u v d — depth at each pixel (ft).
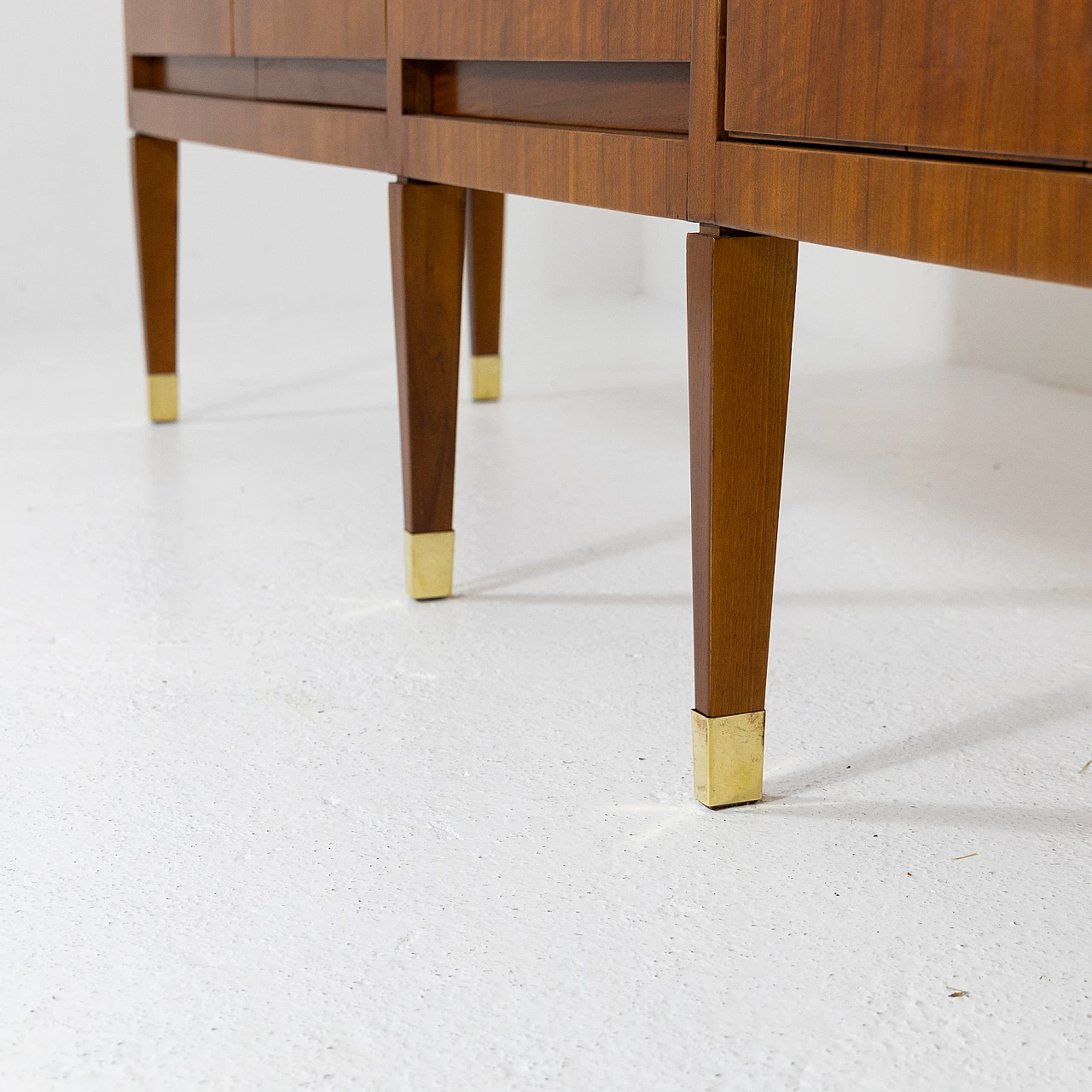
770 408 2.58
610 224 10.91
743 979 2.18
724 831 2.66
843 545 4.51
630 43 2.72
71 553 4.50
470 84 3.45
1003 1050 1.99
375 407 6.86
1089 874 2.48
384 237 10.31
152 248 6.18
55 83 9.20
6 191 9.24
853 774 2.90
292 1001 2.14
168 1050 2.02
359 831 2.68
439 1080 1.95
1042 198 1.86
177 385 6.45
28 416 6.63
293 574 4.28
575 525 4.83
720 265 2.48
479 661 3.56
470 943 2.29
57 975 2.21
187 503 5.10
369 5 3.74
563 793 2.83
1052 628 3.72
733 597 2.64
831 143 2.23
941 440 5.98
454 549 4.10
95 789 2.86
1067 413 6.54
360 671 3.50
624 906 2.40
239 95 4.84
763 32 2.33
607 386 7.39
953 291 7.86
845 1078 1.93
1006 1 1.89
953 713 3.19
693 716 2.76
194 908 2.41
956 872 2.50
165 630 3.80
